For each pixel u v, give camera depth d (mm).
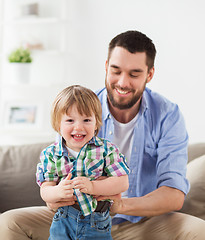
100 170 1478
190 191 2088
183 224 1659
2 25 3740
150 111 1917
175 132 1881
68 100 1450
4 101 3693
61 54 3582
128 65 1698
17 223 1666
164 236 1670
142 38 1738
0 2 3777
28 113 3643
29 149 2389
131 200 1667
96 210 1471
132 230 1812
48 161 1498
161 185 1783
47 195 1428
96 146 1496
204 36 3170
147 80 1836
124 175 1488
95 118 1494
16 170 2283
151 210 1673
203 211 2025
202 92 3178
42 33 3664
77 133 1438
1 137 3688
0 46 3754
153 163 1920
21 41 3680
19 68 3518
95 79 3537
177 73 3246
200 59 3182
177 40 3240
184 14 3221
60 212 1494
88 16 3531
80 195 1427
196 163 2199
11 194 2229
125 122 1888
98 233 1465
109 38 3475
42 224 1721
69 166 1469
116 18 3441
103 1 3479
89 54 3547
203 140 3182
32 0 3705
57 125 1501
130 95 1751
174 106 1958
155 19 3305
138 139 1886
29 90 3750
